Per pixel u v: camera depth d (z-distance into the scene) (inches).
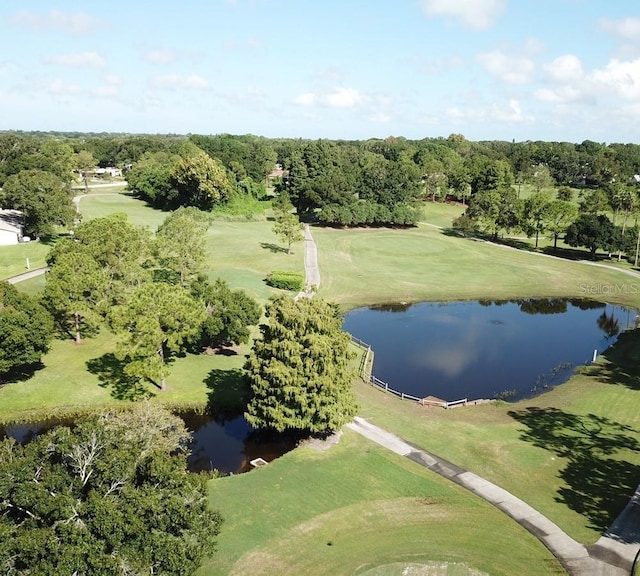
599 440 1706.4
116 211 5241.1
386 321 2928.2
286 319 1627.7
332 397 1576.0
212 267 3516.2
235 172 6875.0
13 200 3612.2
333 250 4261.8
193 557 885.2
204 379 2032.5
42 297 2193.7
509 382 2213.3
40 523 845.8
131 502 875.4
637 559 1189.7
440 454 1603.1
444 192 6678.2
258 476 1451.8
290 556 1173.7
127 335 1806.1
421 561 1173.1
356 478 1460.4
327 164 6151.6
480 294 3415.4
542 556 1199.6
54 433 998.4
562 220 4441.4
